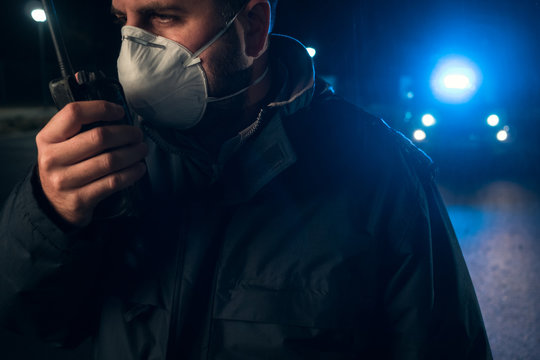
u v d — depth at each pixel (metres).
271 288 0.99
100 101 0.75
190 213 1.03
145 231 1.03
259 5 0.95
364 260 1.01
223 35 0.91
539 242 5.25
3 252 0.89
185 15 0.89
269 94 1.06
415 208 1.04
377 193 1.03
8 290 0.91
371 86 27.42
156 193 1.06
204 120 1.00
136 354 1.00
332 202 1.01
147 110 0.96
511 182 8.28
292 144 1.02
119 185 0.77
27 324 0.97
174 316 0.99
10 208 0.90
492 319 3.74
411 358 1.03
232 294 0.99
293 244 1.00
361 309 1.01
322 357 0.98
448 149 10.48
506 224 5.89
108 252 1.03
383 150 1.05
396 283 1.04
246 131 1.03
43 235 0.86
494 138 10.38
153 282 1.01
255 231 1.01
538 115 16.12
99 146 0.74
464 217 6.24
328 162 1.03
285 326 0.97
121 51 0.94
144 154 0.78
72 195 0.76
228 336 0.98
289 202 1.01
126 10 0.92
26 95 37.25
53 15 0.83
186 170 1.07
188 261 1.01
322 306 0.98
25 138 15.38
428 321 1.04
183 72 0.92
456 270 1.09
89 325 1.10
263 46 0.98
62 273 0.89
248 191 1.00
